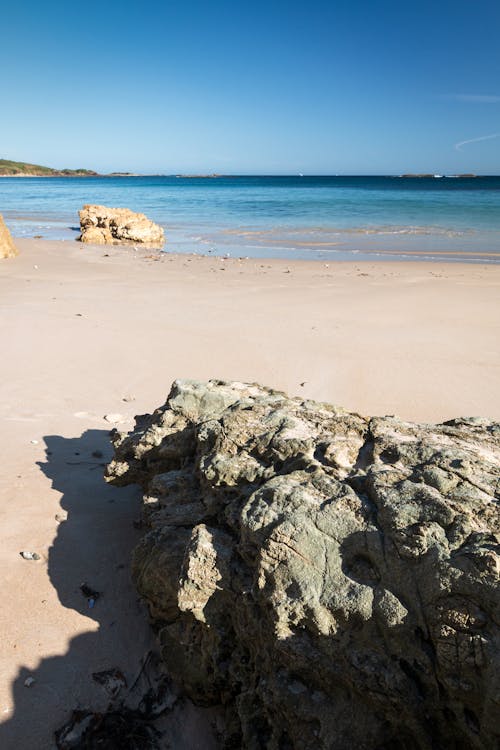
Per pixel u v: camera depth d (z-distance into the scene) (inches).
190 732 160.6
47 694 163.9
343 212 1900.8
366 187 4537.4
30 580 205.2
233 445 189.9
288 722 138.7
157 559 174.9
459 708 122.4
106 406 370.3
